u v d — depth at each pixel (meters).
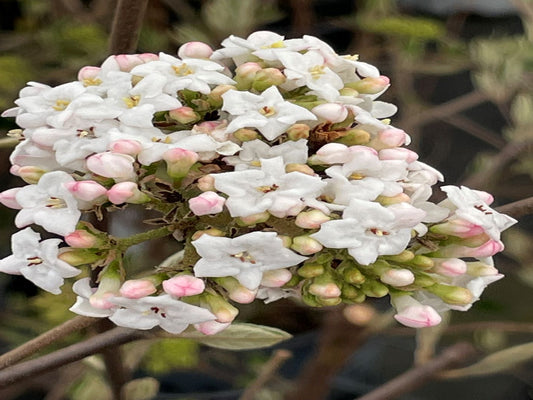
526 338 0.45
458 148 0.50
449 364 0.31
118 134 0.18
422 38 0.37
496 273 0.19
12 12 0.43
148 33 0.38
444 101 0.51
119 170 0.18
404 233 0.18
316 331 0.43
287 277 0.18
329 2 0.44
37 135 0.18
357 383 0.45
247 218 0.18
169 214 0.19
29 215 0.18
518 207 0.21
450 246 0.19
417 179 0.19
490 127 0.50
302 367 0.44
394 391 0.31
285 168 0.18
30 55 0.41
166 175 0.19
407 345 0.47
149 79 0.18
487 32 0.47
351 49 0.42
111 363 0.24
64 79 0.39
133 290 0.17
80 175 0.19
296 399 0.38
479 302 0.40
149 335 0.21
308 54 0.19
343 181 0.18
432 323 0.19
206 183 0.18
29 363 0.21
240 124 0.18
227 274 0.17
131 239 0.19
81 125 0.18
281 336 0.22
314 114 0.18
